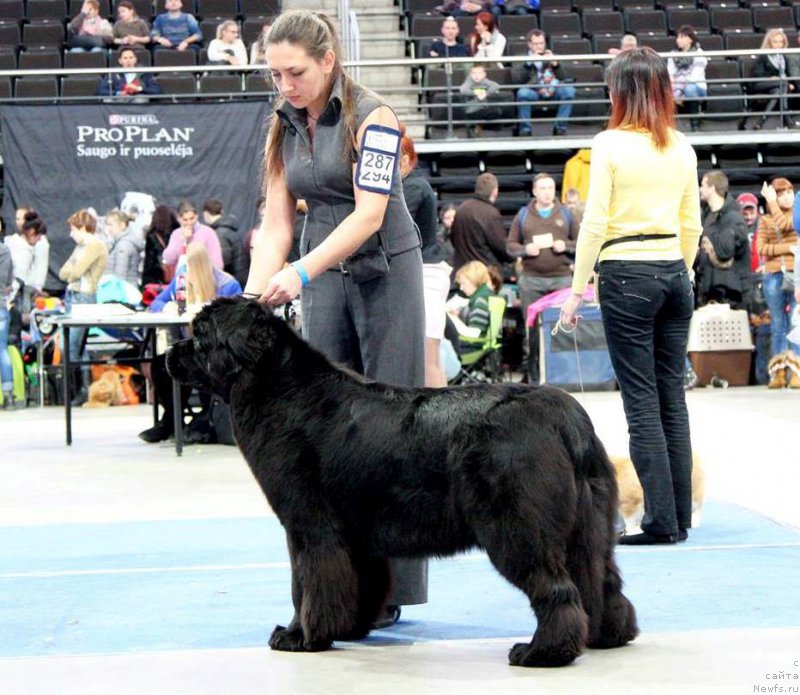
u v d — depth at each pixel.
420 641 3.86
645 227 5.14
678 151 5.19
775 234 11.95
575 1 17.48
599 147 5.12
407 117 16.83
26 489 7.34
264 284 4.06
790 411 10.31
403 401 3.57
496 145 14.70
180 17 16.36
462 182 14.98
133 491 7.21
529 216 12.66
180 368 3.76
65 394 9.35
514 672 3.43
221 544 5.55
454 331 10.69
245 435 3.68
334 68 3.89
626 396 5.30
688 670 3.40
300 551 3.64
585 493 3.49
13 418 11.38
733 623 3.95
